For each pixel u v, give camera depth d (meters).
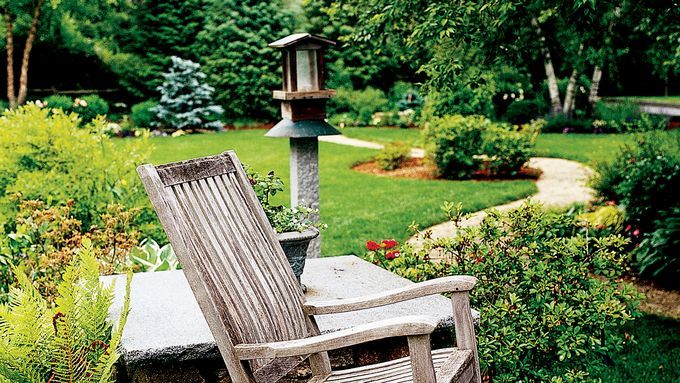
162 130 18.70
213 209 2.81
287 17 21.05
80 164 5.86
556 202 9.23
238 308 2.62
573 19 4.40
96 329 2.72
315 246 5.07
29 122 5.91
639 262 6.32
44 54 20.23
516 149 11.37
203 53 21.34
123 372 3.18
